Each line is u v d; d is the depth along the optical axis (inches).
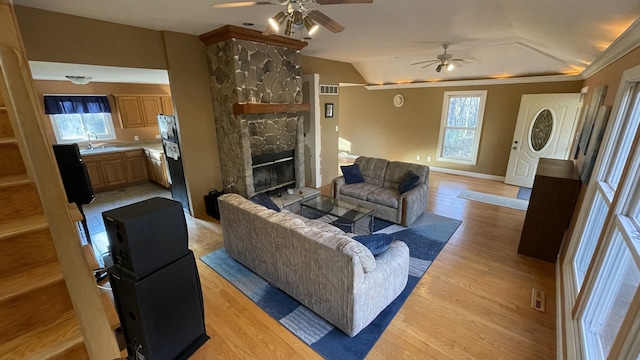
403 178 173.0
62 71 155.7
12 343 44.9
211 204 171.6
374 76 285.4
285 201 174.1
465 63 219.1
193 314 77.3
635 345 43.0
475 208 185.3
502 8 105.5
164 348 70.9
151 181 248.5
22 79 42.6
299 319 92.7
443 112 267.0
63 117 215.5
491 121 243.1
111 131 238.8
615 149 87.4
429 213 177.2
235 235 117.7
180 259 70.3
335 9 110.7
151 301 65.2
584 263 96.4
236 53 148.3
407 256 100.0
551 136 213.5
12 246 48.1
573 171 128.3
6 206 51.1
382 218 165.9
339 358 78.7
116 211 62.2
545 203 119.8
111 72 163.2
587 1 70.3
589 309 70.1
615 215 65.9
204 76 164.1
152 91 252.5
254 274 116.4
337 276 81.4
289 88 183.2
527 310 95.4
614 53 102.0
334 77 229.9
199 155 170.7
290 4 80.0
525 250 128.1
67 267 46.9
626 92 83.5
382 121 309.4
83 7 106.2
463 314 93.9
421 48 193.6
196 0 100.0
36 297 46.8
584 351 61.7
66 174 117.2
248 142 165.0
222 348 81.7
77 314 47.5
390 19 123.1
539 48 172.6
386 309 96.3
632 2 61.8
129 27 132.6
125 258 61.2
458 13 114.7
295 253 92.3
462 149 267.0
